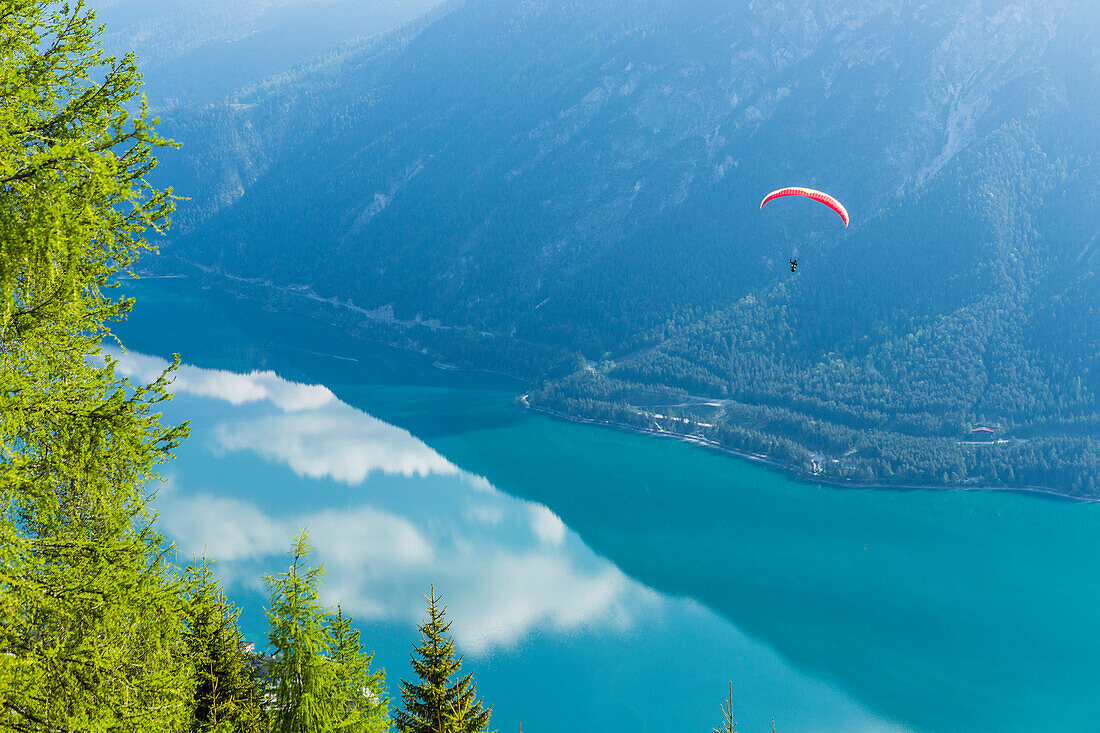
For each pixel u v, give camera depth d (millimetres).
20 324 17484
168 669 20094
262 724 31312
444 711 36188
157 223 19766
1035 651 131625
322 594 138125
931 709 115938
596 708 110500
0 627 16438
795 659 126375
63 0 18781
